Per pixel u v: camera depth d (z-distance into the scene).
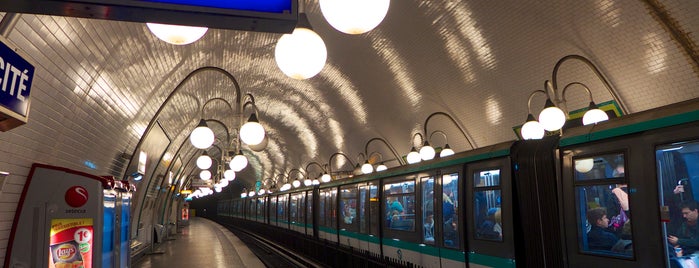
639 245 4.62
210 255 14.48
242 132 5.32
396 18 9.64
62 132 5.88
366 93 13.95
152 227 15.49
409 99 13.20
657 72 7.59
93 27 5.06
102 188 5.28
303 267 15.59
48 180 5.04
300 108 17.53
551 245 6.14
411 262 9.85
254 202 40.72
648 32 7.13
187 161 24.25
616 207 4.94
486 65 10.15
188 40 2.76
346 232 15.03
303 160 26.30
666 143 4.51
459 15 8.95
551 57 8.87
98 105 6.74
